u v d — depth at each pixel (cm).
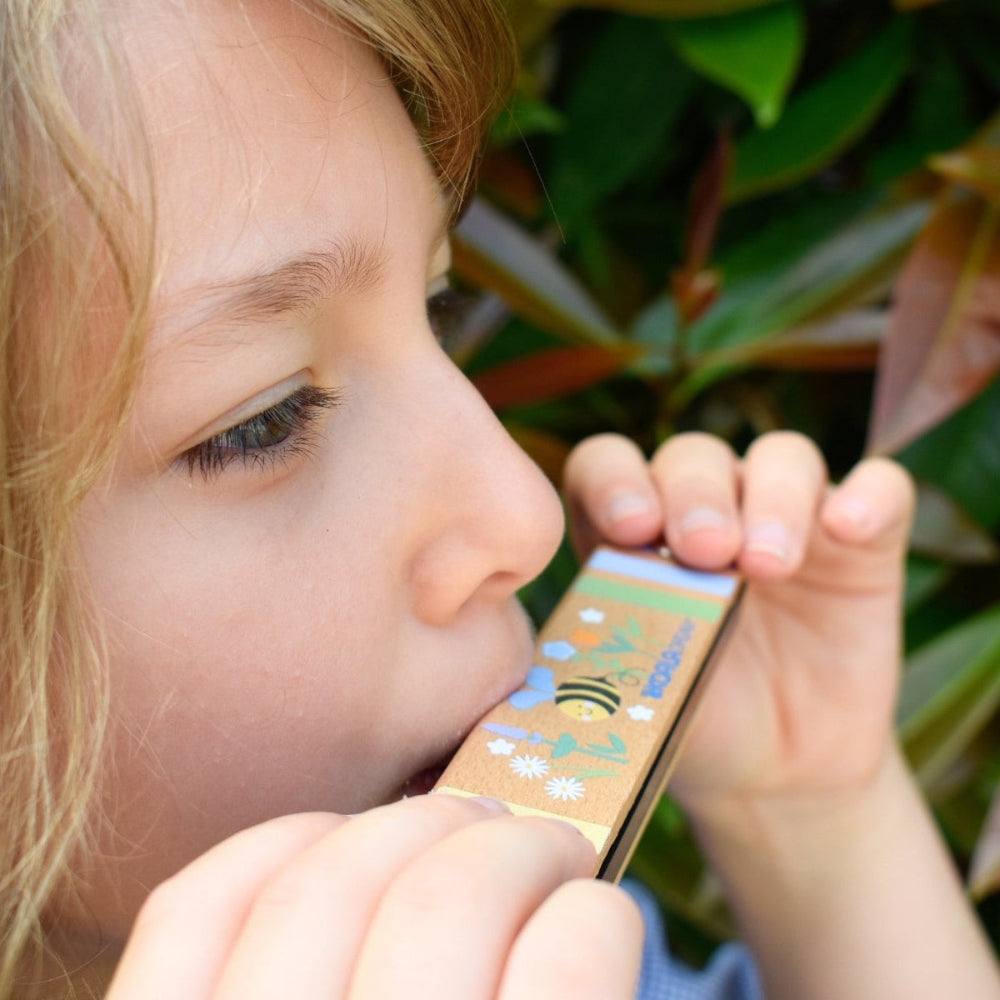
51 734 35
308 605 36
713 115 51
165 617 35
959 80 50
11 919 35
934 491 48
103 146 34
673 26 46
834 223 49
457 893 32
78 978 37
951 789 50
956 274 46
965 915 46
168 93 34
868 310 50
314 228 35
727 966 49
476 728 37
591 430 52
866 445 53
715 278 46
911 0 47
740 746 46
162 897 33
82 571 35
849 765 46
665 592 41
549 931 31
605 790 36
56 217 34
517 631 38
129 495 35
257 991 32
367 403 36
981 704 48
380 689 36
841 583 46
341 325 36
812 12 51
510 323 50
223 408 35
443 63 37
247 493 35
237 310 34
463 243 46
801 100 49
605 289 51
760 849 47
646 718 37
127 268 34
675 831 49
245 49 35
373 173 36
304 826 34
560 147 50
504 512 36
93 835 36
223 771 36
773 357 47
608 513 43
